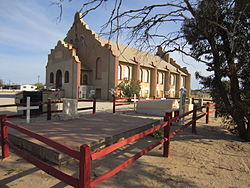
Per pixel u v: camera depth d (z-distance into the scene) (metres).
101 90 23.84
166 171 3.34
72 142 3.80
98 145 4.04
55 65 27.64
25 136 4.15
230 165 3.70
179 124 7.55
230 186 2.88
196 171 3.38
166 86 33.28
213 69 5.60
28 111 6.34
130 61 24.64
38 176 2.97
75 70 23.19
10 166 3.30
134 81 23.09
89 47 25.33
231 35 4.20
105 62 23.23
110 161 3.72
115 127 5.45
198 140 5.50
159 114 10.15
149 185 2.83
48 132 4.57
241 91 5.62
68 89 24.38
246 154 4.34
